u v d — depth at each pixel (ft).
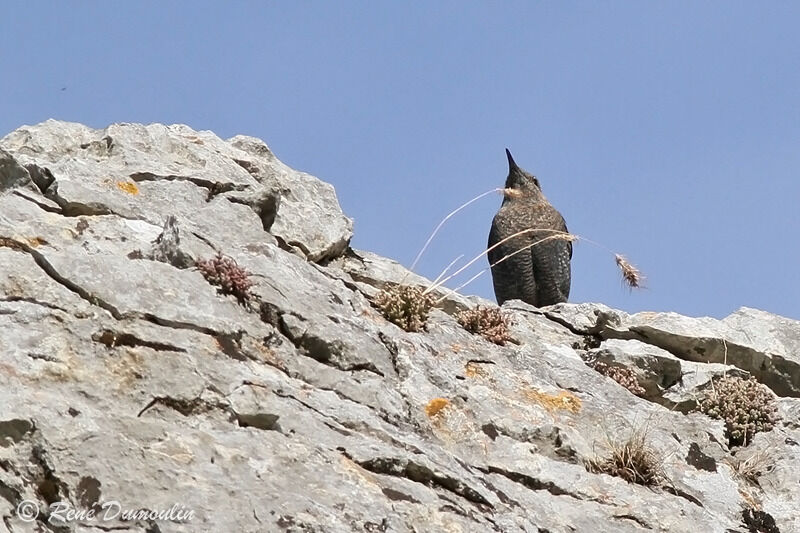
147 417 59.72
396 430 68.54
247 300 71.31
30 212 74.13
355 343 74.08
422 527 60.23
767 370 98.94
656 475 78.38
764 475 85.92
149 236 76.13
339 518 57.77
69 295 64.34
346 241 93.66
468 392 78.02
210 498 55.72
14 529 52.31
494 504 65.72
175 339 64.18
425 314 84.53
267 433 61.82
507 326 91.86
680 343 98.22
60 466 54.65
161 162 88.94
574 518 69.92
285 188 96.12
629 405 86.79
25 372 59.00
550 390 82.94
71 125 92.58
